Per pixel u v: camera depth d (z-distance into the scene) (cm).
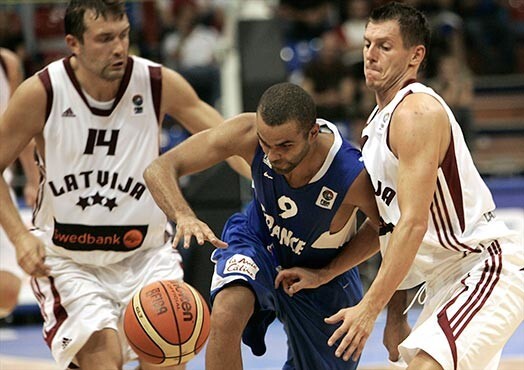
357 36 2444
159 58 2248
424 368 770
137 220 968
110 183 959
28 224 1800
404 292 870
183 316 815
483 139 2289
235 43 2125
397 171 786
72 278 962
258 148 854
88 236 962
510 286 794
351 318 743
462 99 2108
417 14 810
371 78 816
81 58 929
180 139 2092
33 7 2173
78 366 965
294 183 846
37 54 2173
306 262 912
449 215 795
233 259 877
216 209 1744
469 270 809
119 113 959
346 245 905
